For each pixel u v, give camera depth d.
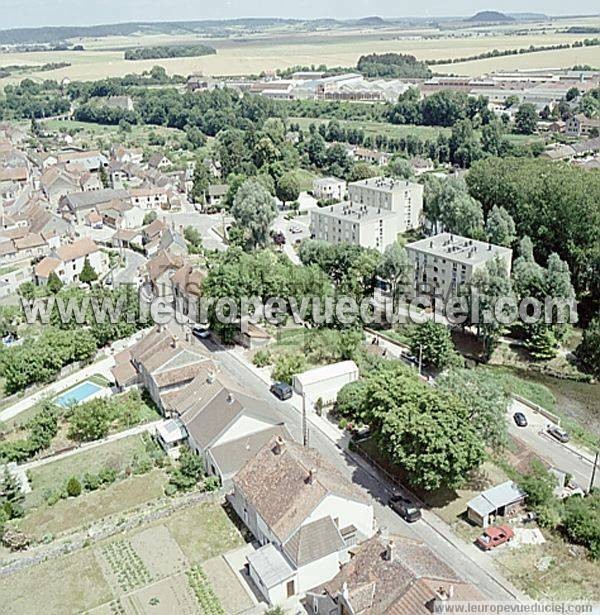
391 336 128.75
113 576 70.56
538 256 160.75
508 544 73.44
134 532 76.81
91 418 93.94
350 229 170.00
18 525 78.12
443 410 79.94
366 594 58.44
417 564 60.56
